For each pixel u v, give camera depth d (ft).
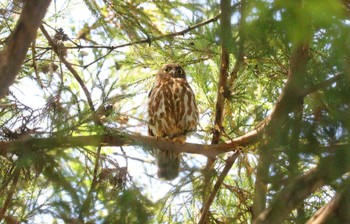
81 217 27.71
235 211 40.04
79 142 29.66
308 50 23.47
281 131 22.71
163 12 36.19
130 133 32.12
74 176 28.89
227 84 37.81
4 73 23.41
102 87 30.99
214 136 38.63
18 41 23.71
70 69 36.60
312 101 22.33
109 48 38.40
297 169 22.75
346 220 21.07
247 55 26.50
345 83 18.79
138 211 27.76
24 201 30.86
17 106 31.73
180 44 41.09
